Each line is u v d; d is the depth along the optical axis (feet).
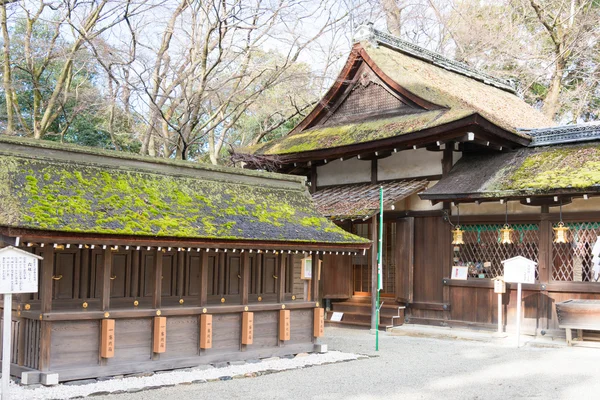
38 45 59.21
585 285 44.57
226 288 35.94
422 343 44.70
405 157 56.85
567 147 49.90
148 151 68.95
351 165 61.72
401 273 54.24
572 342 42.86
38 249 28.27
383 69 60.39
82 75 77.92
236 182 37.09
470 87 68.85
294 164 64.49
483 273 50.26
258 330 35.65
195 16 62.80
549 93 92.79
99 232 26.63
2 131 66.59
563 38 92.12
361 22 67.56
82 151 30.45
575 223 45.75
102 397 25.38
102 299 28.71
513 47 96.94
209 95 63.36
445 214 52.06
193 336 32.37
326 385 29.25
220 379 29.94
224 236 31.17
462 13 101.55
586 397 27.32
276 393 27.30
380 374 32.30
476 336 46.50
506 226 46.83
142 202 30.68
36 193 27.12
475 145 53.47
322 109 66.13
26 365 27.78
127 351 29.63
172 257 33.63
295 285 49.37
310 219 38.47
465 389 28.81
